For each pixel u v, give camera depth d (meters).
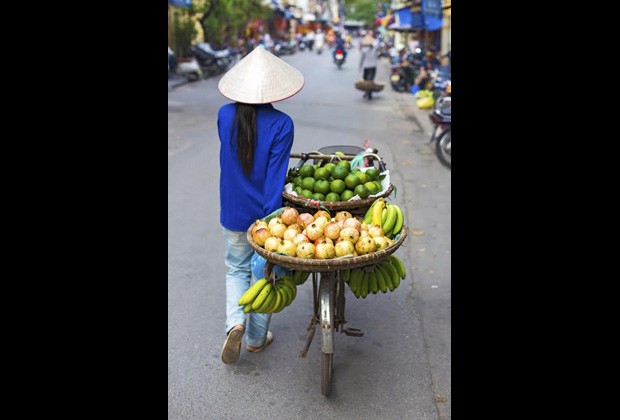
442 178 7.80
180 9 21.86
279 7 44.28
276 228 3.01
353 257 2.78
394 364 3.54
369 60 16.92
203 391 3.28
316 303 3.36
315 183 3.41
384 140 10.49
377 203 3.26
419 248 5.30
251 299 2.99
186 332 3.87
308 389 3.30
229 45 27.92
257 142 3.17
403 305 4.27
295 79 3.25
